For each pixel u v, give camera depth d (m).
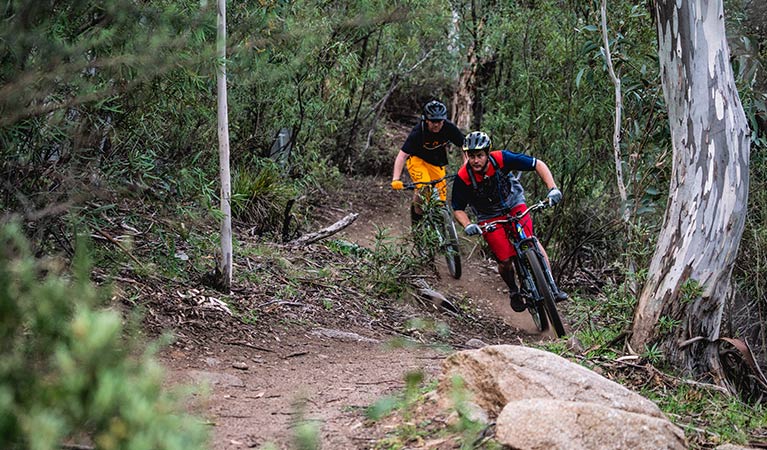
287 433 3.83
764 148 8.00
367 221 12.04
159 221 6.45
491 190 7.65
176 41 4.62
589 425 3.33
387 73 14.98
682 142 5.95
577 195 10.21
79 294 2.44
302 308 7.21
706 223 5.78
